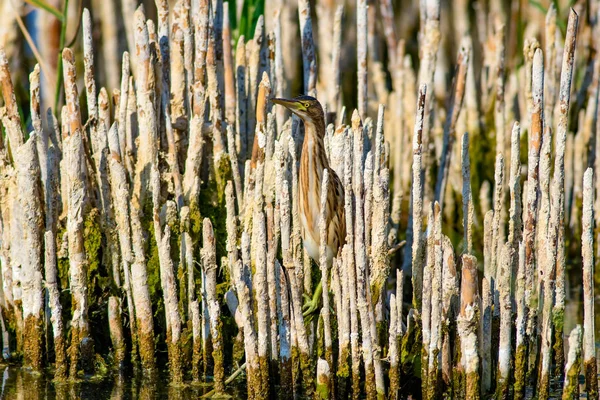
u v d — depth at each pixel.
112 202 10.35
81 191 9.73
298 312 9.02
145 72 10.39
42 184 10.37
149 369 9.96
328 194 9.98
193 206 10.52
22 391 9.47
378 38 17.98
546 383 8.98
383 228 9.03
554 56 13.52
